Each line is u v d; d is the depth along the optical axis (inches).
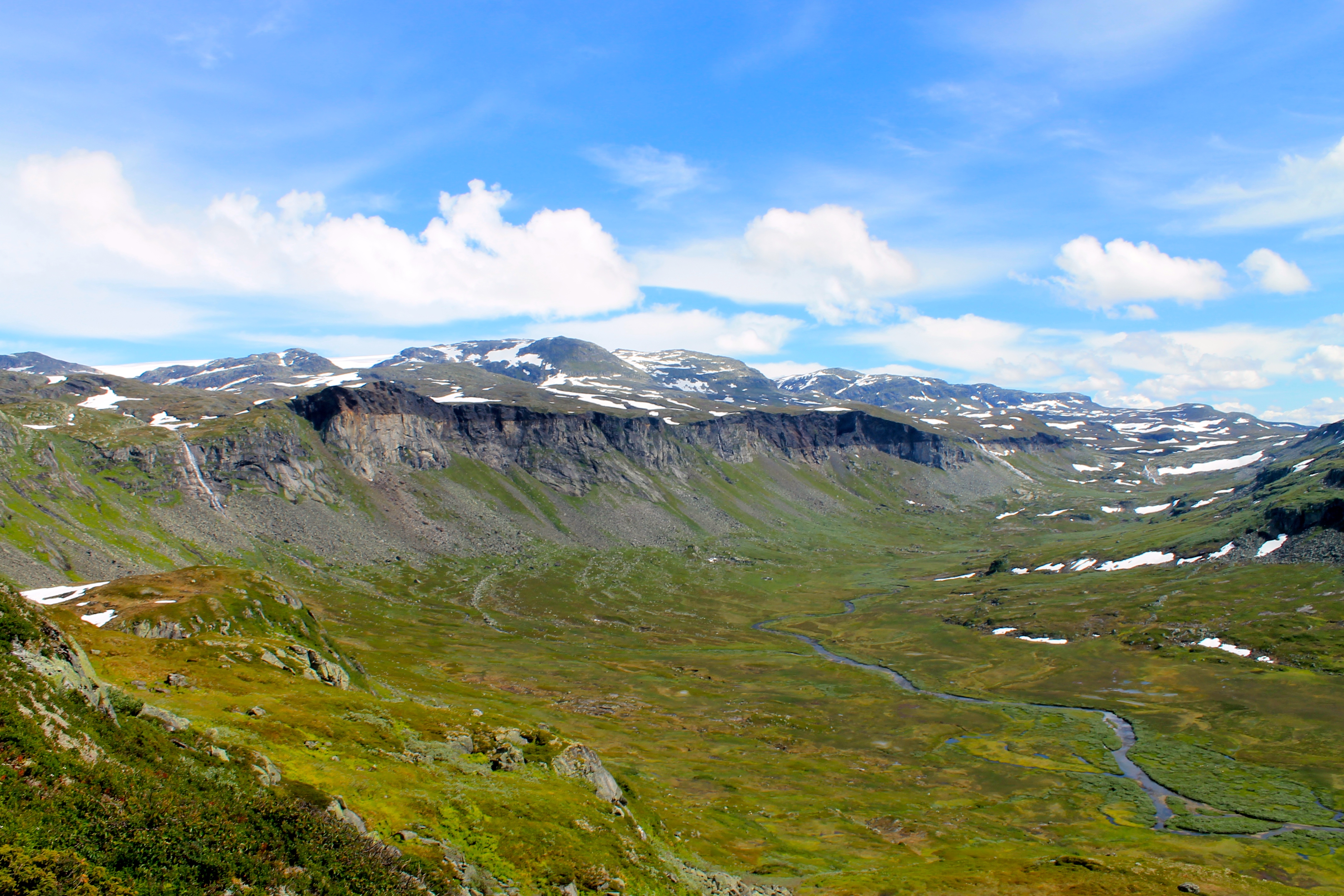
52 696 1270.9
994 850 3796.8
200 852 1069.8
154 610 4126.5
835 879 3186.5
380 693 4672.7
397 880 1360.7
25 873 823.1
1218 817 4365.2
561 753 2861.7
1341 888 3336.6
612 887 1851.6
